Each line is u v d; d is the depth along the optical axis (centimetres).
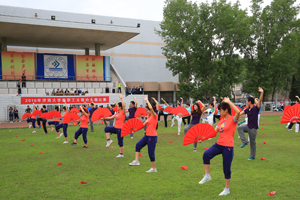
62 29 2894
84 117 1028
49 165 739
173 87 4866
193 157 820
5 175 639
